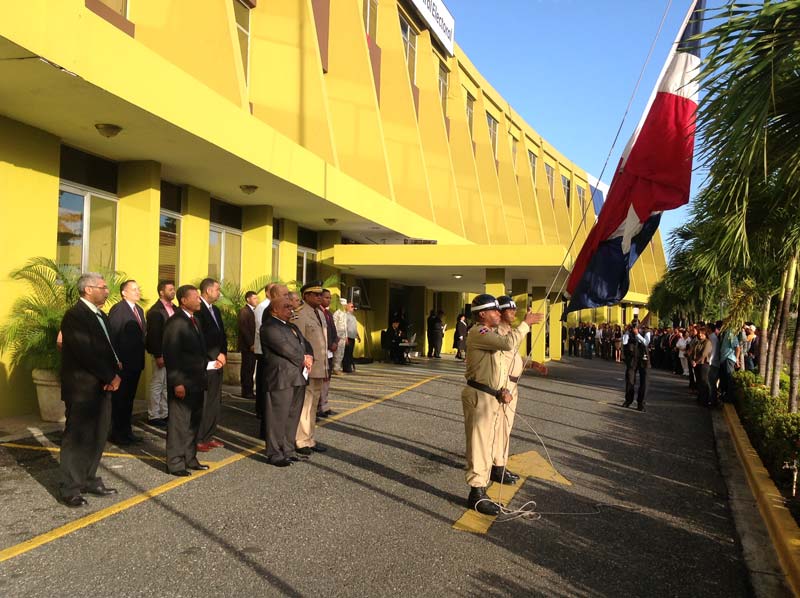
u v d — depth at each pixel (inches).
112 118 340.5
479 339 227.8
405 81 962.7
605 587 169.5
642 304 2183.8
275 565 173.0
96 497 223.0
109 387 218.2
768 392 425.1
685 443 374.0
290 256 673.0
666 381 837.8
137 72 319.3
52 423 328.8
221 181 492.7
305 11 644.1
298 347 277.0
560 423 413.4
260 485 243.6
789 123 211.5
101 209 419.8
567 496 250.2
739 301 525.3
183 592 155.3
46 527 193.6
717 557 195.2
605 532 211.8
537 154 1766.7
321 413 390.9
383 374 669.3
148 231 427.2
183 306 255.6
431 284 1034.7
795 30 165.8
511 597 160.4
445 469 279.3
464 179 1200.8
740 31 172.7
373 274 855.1
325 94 650.2
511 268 738.2
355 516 214.4
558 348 1143.0
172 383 248.8
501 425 257.0
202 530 196.1
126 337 299.9
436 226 894.4
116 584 158.1
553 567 180.7
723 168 218.2
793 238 335.3
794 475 249.4
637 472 295.0
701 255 434.6
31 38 256.2
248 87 629.0
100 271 383.2
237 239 596.7
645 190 229.6
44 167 360.8
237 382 509.7
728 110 175.2
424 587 163.6
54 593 152.2
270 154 460.8
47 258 350.0
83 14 283.3
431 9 1095.6
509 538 201.2
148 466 264.5
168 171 459.8
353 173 800.9
